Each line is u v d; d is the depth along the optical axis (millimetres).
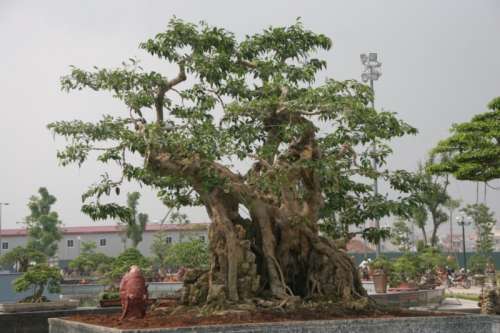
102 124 14977
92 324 12461
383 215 16031
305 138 15438
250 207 15203
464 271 56469
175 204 17031
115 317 13797
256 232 15625
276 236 15617
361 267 40688
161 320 12695
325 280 15406
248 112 14531
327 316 13602
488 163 25562
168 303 15414
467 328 13508
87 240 82875
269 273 14977
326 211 16859
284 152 15406
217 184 14352
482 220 66250
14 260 48938
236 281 14266
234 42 15305
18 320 16625
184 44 14898
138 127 14875
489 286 19750
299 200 15781
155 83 15172
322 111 13609
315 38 15898
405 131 14109
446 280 47625
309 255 15695
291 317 13219
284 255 15500
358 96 13961
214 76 15023
